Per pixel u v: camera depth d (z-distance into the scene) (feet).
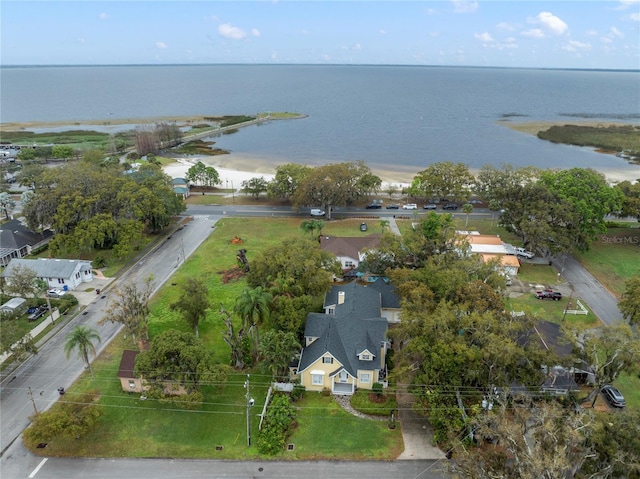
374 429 148.66
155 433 145.38
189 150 613.93
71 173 300.61
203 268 262.88
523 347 156.15
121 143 613.93
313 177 336.90
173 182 416.46
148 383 147.23
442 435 138.82
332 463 135.64
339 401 160.97
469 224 339.98
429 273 192.54
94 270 259.19
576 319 212.84
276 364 157.38
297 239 224.33
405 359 158.61
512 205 280.92
